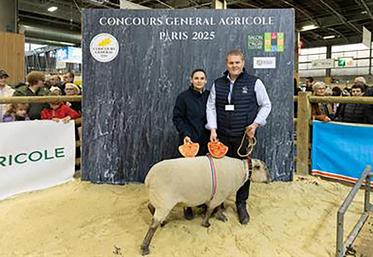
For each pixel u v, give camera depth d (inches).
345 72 833.5
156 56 161.8
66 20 518.3
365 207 126.3
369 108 166.9
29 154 148.1
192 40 161.2
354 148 159.2
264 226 118.0
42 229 114.3
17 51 320.5
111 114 163.8
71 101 166.7
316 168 174.9
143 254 99.7
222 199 110.7
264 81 163.3
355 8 487.8
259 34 161.3
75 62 609.9
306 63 892.6
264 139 165.5
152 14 159.9
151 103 163.8
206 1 409.1
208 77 162.2
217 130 120.3
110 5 427.2
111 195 149.2
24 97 147.2
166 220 121.6
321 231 114.5
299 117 177.6
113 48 160.6
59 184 161.2
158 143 165.5
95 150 165.2
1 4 343.9
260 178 117.1
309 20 533.6
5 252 100.2
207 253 100.7
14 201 139.0
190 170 102.3
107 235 111.1
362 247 102.4
